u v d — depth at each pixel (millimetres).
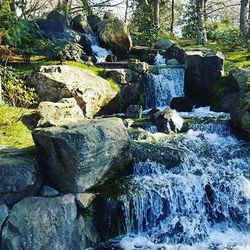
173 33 15266
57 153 3852
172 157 4723
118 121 4500
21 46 7867
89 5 14875
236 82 6770
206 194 4328
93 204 3891
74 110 5797
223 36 11422
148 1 14555
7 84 6121
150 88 7582
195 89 7441
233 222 4250
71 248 3656
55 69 6598
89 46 9297
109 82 7273
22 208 3621
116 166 4281
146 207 4016
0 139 4812
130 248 3727
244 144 5383
